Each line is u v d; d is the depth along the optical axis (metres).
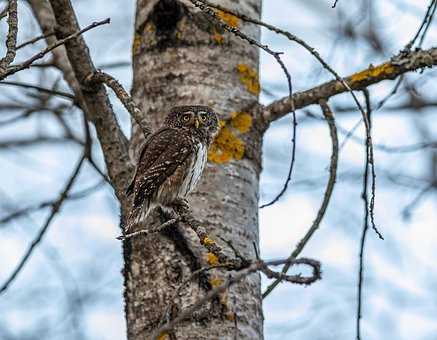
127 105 9.91
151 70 11.71
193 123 11.20
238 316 10.03
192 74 11.55
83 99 11.55
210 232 10.65
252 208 11.06
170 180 11.03
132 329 10.21
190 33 11.70
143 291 10.25
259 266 6.78
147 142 11.05
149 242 10.43
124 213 11.01
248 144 11.31
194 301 9.98
